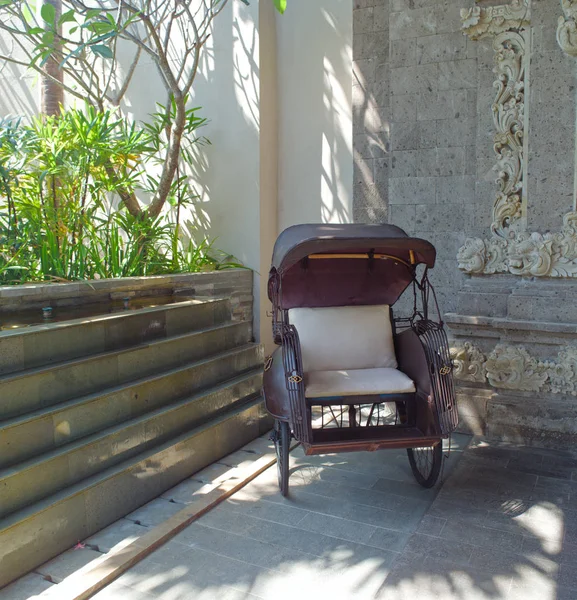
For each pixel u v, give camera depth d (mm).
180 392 4688
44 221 5309
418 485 4324
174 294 5547
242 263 6492
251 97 6297
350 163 6219
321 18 6270
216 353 5312
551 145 4984
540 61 4957
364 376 4195
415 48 5492
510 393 5227
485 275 5387
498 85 5141
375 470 4602
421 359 4113
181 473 4418
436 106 5465
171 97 6094
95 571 3172
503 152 5191
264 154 6371
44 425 3504
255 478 4473
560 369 5008
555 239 4996
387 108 5938
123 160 5945
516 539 3539
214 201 6605
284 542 3547
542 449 5012
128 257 5648
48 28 5734
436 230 5582
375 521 3795
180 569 3271
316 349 4418
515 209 5207
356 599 2992
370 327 4527
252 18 6230
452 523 3736
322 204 6395
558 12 4879
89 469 3707
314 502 4066
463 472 4535
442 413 3861
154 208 6160
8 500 3195
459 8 5289
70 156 5547
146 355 4449
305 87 6395
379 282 4676
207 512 3934
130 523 3781
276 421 4379
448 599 2969
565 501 4035
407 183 5645
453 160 5449
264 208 6422
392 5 5543
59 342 3822
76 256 5234
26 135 5422
